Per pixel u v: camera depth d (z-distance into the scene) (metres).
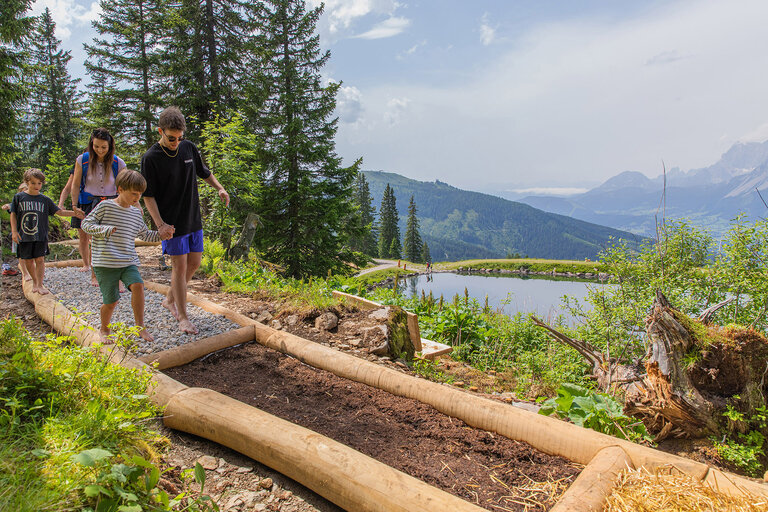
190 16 20.42
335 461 2.34
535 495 2.44
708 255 6.00
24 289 5.64
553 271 70.31
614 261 6.51
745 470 3.70
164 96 22.62
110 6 24.81
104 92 23.56
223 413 2.76
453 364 5.97
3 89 14.27
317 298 5.93
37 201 5.35
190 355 3.99
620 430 3.41
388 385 3.65
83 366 2.83
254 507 2.29
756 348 3.84
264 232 18.98
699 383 3.91
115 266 3.85
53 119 36.88
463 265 78.06
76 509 1.70
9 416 2.11
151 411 2.79
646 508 2.10
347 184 20.70
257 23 21.48
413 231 96.88
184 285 4.59
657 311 4.05
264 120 19.84
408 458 2.77
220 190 4.82
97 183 5.68
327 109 20.69
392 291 10.51
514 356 7.57
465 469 2.68
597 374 5.73
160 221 4.12
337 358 4.01
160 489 2.08
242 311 5.55
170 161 4.19
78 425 2.21
